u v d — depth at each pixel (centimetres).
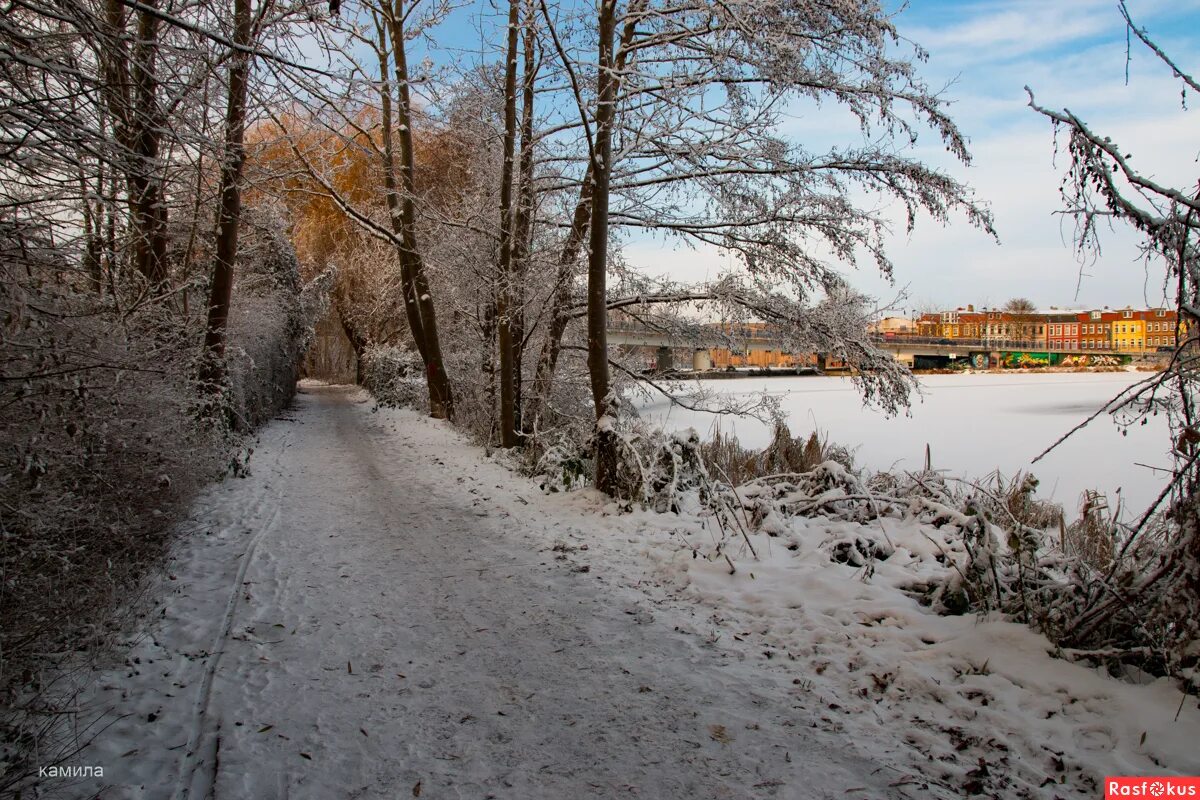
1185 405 386
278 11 640
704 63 1122
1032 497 946
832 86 1122
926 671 416
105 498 542
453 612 537
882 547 620
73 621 434
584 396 1553
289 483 1065
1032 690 387
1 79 387
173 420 745
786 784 316
